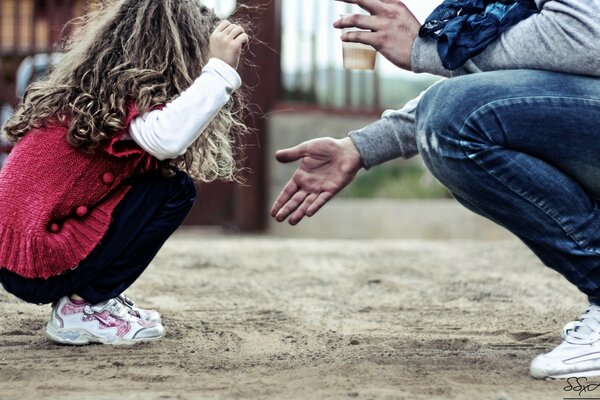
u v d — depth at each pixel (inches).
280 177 606.5
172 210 196.2
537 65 167.8
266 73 603.8
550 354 170.7
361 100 624.4
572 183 167.9
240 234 601.9
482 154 166.6
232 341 212.8
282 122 605.9
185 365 183.2
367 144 197.5
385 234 625.0
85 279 194.5
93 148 182.1
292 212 199.6
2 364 182.4
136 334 205.3
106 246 191.8
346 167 196.7
